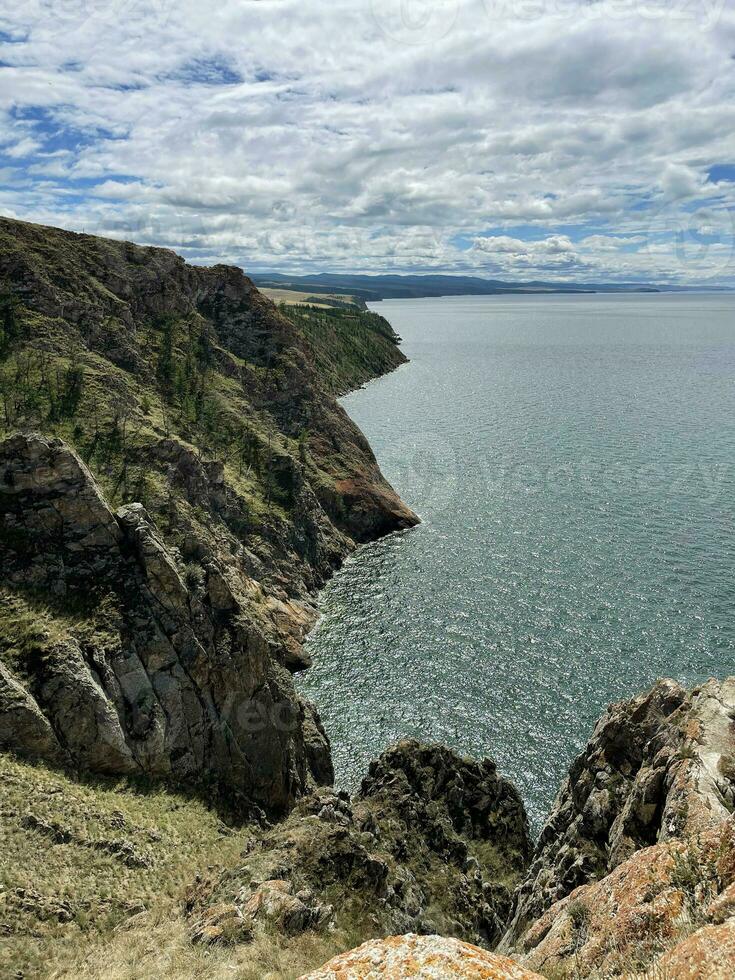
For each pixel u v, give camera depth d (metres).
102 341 100.31
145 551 49.56
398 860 40.94
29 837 33.22
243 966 22.12
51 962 25.61
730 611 75.25
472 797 49.94
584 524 100.88
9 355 85.44
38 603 46.16
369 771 51.34
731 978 9.24
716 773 22.83
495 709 62.94
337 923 27.25
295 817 40.97
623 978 11.30
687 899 13.82
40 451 50.22
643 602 77.94
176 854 36.31
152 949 24.78
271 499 97.62
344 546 102.31
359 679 68.69
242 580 73.81
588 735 59.12
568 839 29.41
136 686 45.59
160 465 77.00
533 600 80.50
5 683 40.34
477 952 10.01
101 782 40.75
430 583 87.69
